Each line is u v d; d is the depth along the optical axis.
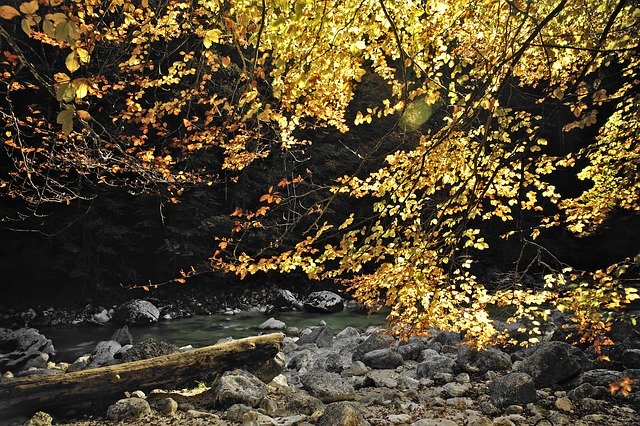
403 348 9.36
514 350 8.88
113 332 14.44
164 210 19.41
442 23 4.50
